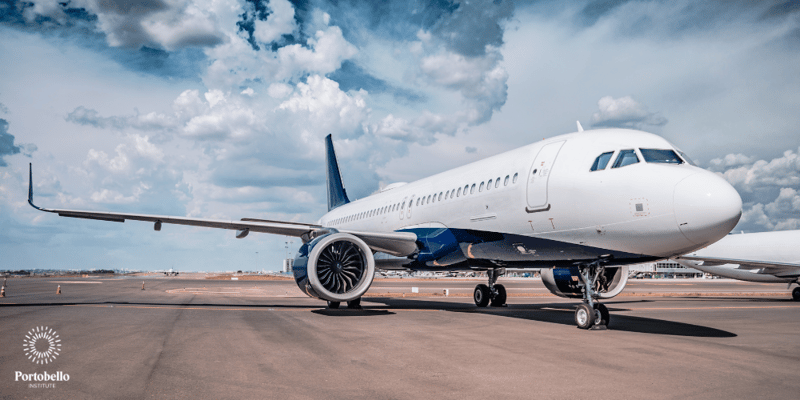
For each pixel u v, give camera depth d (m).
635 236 8.92
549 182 10.28
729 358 6.59
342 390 4.72
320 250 12.41
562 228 10.12
